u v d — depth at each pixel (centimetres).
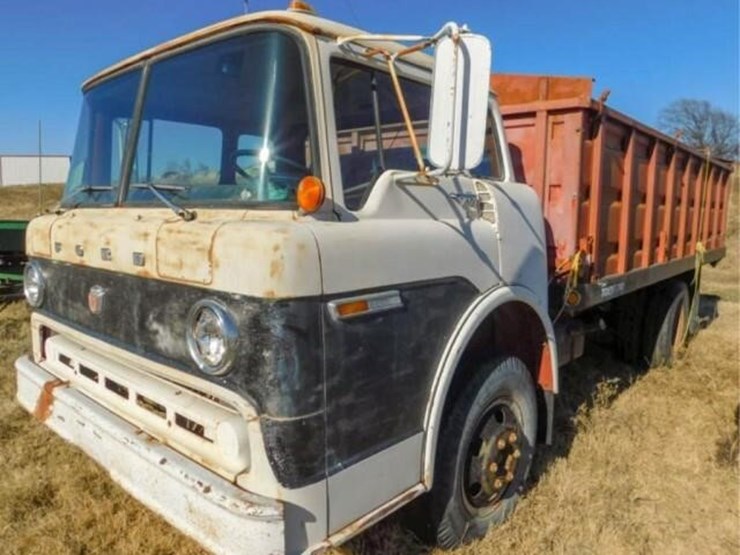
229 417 200
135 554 281
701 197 680
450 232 255
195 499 195
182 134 249
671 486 368
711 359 633
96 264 255
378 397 216
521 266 307
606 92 380
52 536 291
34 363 319
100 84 306
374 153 235
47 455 375
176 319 213
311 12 230
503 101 421
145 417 237
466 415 279
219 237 194
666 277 572
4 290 782
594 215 390
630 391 526
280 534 183
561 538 304
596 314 488
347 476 206
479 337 301
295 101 213
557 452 394
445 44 204
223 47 236
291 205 206
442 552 287
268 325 183
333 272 196
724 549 307
